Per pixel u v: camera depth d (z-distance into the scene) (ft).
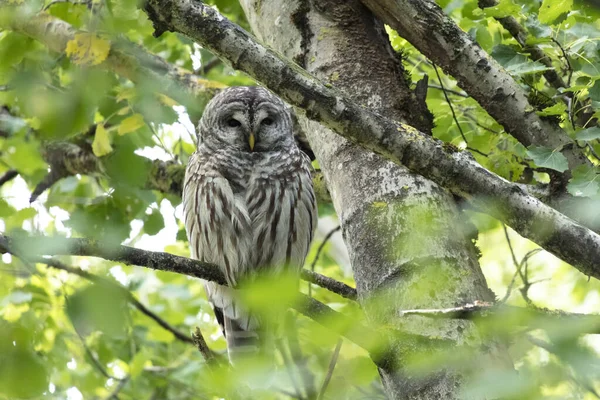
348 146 25.68
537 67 28.58
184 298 46.93
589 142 30.91
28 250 20.95
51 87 34.17
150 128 42.11
